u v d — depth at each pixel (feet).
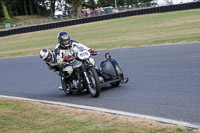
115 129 18.67
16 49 110.42
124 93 28.91
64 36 29.66
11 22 304.71
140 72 38.47
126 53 58.18
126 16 216.54
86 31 147.43
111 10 256.11
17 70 58.54
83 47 30.48
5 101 32.14
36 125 21.85
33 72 53.26
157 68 39.09
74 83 30.53
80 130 19.53
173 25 112.27
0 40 172.55
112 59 31.96
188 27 96.53
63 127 20.61
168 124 18.30
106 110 23.58
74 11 322.96
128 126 18.86
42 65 60.08
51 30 191.93
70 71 30.27
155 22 138.10
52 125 21.40
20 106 28.81
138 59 48.93
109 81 29.96
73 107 25.99
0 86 44.80
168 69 37.27
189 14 155.33
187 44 56.44
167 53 49.80
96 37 110.93
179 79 31.17
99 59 56.13
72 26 200.54
